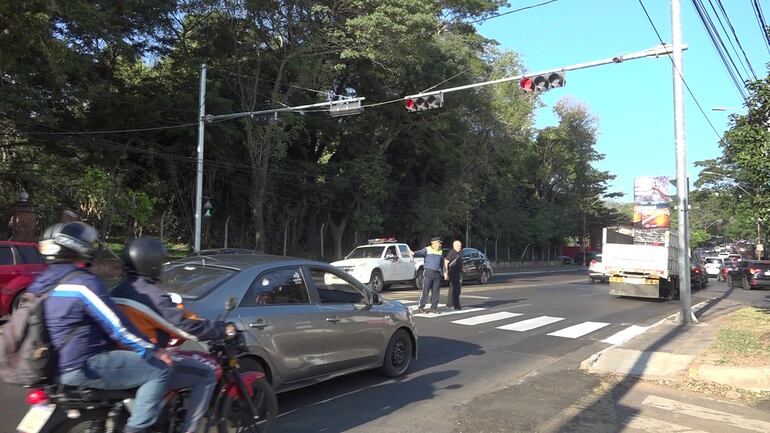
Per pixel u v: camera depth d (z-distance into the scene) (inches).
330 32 1047.0
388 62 1104.2
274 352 222.7
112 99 966.4
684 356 362.0
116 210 1006.4
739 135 443.2
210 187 1193.4
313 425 221.6
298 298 243.6
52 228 134.4
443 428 222.1
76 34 844.0
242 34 1074.1
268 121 802.2
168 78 1120.8
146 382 140.2
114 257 959.6
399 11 983.6
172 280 225.5
